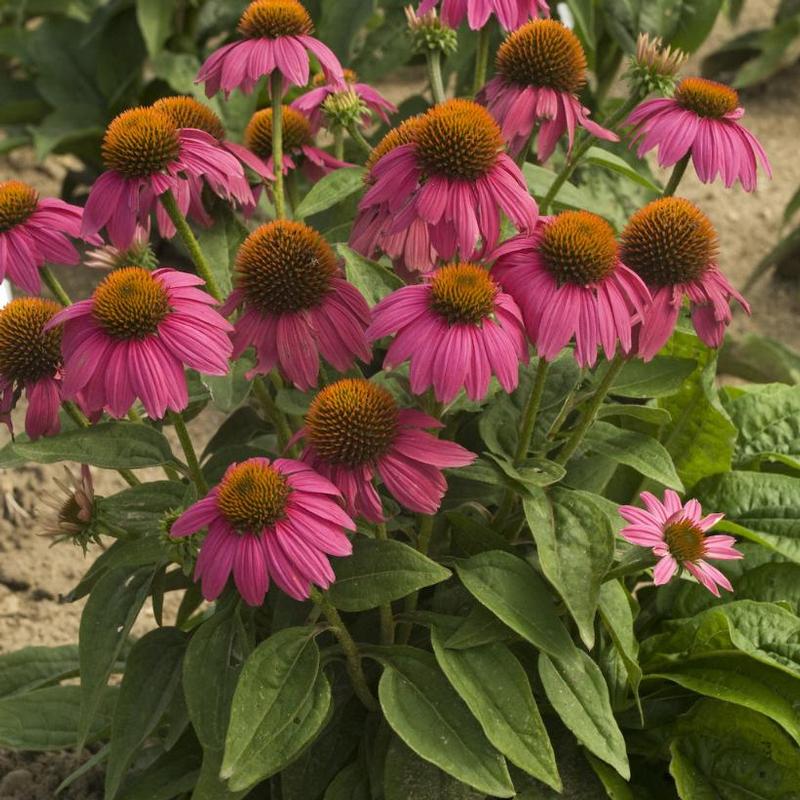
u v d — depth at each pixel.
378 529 1.37
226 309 1.36
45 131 2.37
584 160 1.50
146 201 1.37
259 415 1.63
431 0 1.43
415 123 1.37
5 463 1.42
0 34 2.57
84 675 1.38
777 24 2.89
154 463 1.39
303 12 1.46
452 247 1.34
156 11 2.29
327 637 1.45
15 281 1.38
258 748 1.33
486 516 1.47
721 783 1.45
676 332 1.54
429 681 1.38
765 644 1.45
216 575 1.29
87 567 1.83
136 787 1.46
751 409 1.63
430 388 1.37
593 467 1.48
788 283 2.35
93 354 1.32
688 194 2.61
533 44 1.41
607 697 1.37
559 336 1.32
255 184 1.53
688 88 1.40
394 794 1.39
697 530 1.35
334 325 1.35
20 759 1.63
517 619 1.37
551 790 1.43
